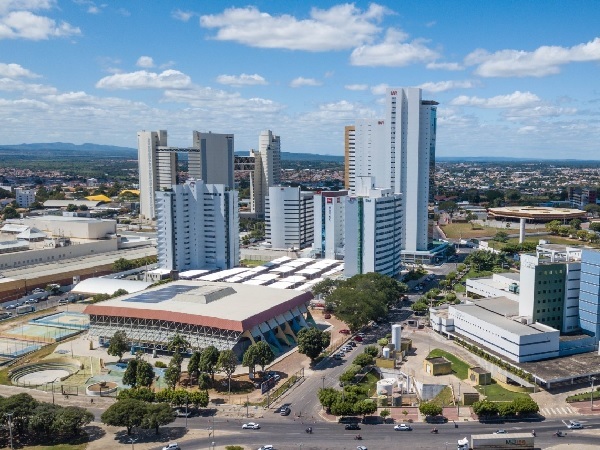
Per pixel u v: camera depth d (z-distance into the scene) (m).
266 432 195.75
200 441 189.25
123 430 199.00
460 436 191.88
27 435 195.12
